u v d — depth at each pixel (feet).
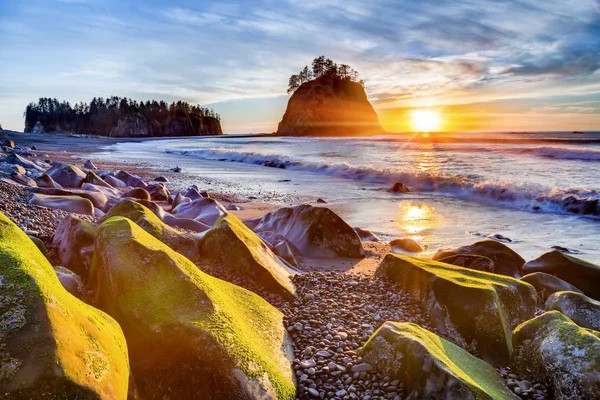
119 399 7.74
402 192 56.70
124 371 8.67
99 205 35.19
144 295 11.62
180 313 11.06
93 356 7.86
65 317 8.04
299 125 495.00
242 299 14.73
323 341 13.98
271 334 13.39
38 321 7.52
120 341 9.43
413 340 11.52
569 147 101.09
